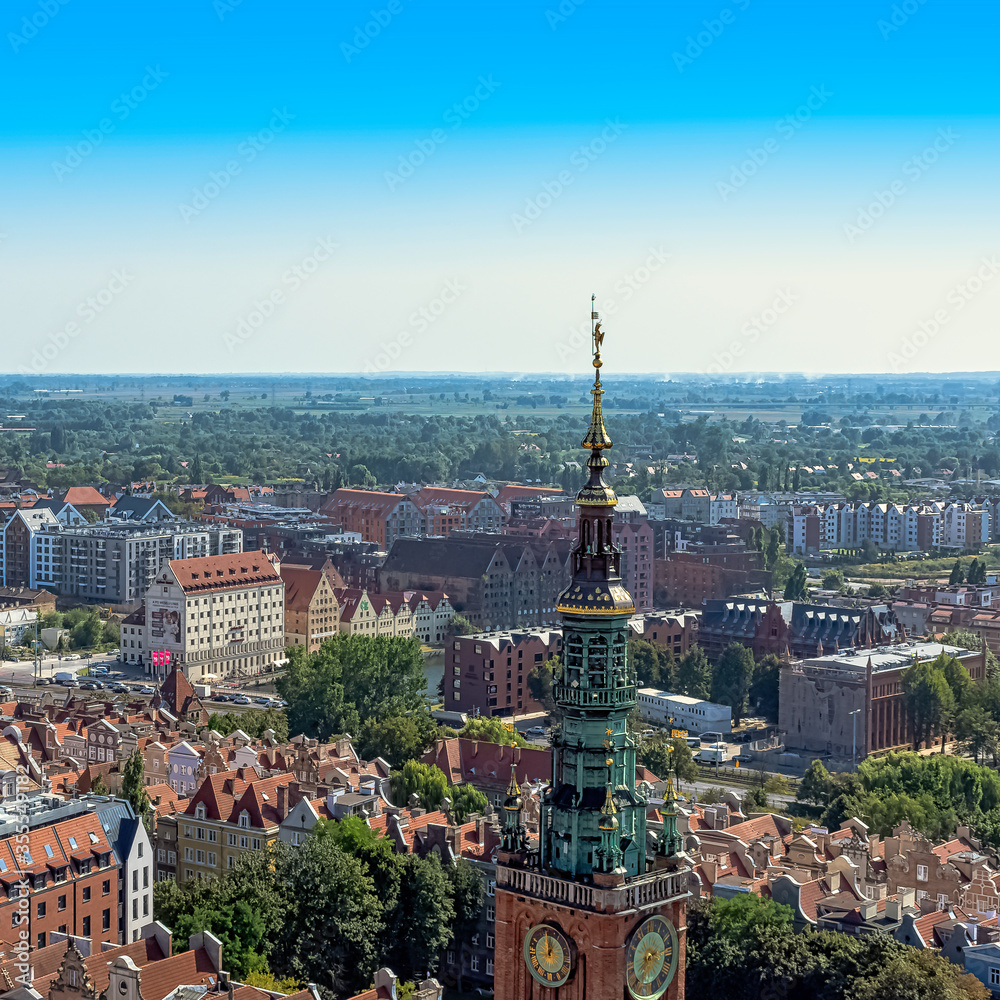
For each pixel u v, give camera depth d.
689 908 175.75
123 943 196.62
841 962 165.88
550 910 94.19
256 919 167.38
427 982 145.75
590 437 95.50
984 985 170.88
